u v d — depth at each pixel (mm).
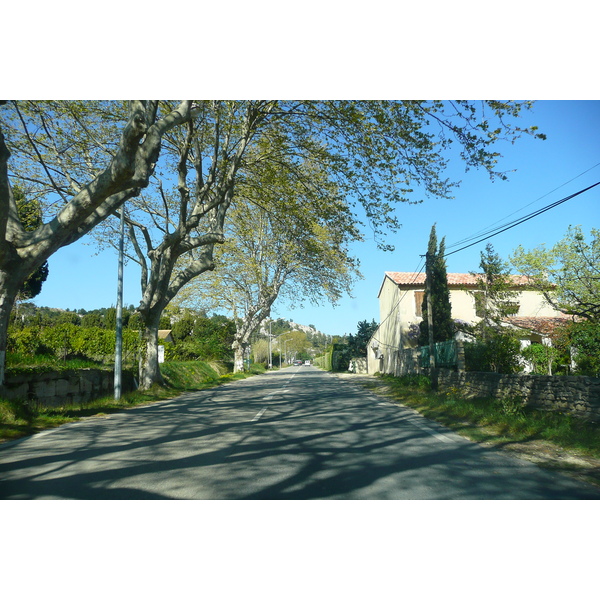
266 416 12352
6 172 9562
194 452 7637
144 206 21750
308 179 19016
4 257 10672
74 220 10945
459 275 33781
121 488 5551
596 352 13781
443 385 19266
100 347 22562
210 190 20344
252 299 43094
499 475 6199
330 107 14953
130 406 15578
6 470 6445
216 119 16328
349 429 10109
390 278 34906
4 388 11109
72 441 8758
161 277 20078
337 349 60469
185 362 32281
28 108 14203
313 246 21781
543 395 11453
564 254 24672
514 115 11023
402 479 5977
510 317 26625
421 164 14367
